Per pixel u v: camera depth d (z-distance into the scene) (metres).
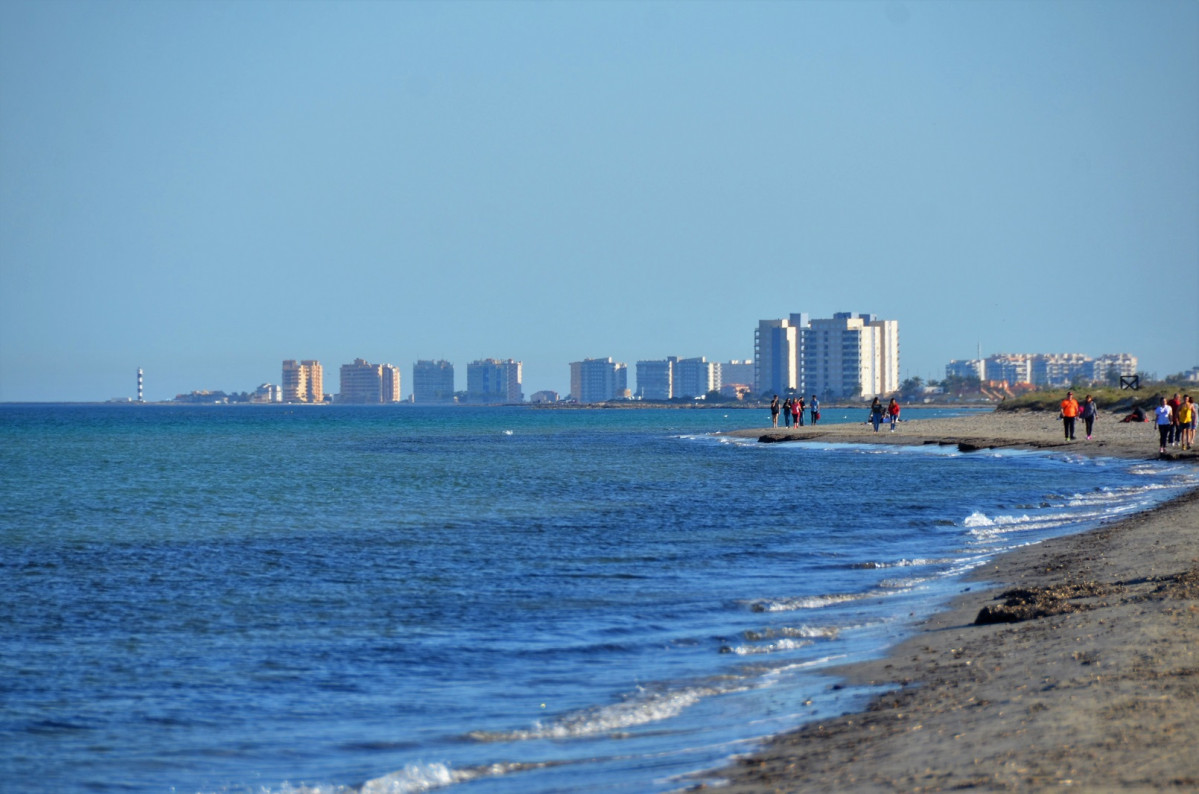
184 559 76.06
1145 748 24.84
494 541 83.06
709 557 72.00
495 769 29.48
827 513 98.81
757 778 26.31
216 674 42.12
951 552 71.25
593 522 95.44
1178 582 47.94
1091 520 84.50
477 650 45.38
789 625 48.16
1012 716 28.91
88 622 52.88
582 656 43.81
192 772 30.72
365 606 56.31
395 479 156.50
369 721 35.47
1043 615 44.25
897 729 29.44
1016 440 192.62
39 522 102.81
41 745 33.38
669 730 32.56
